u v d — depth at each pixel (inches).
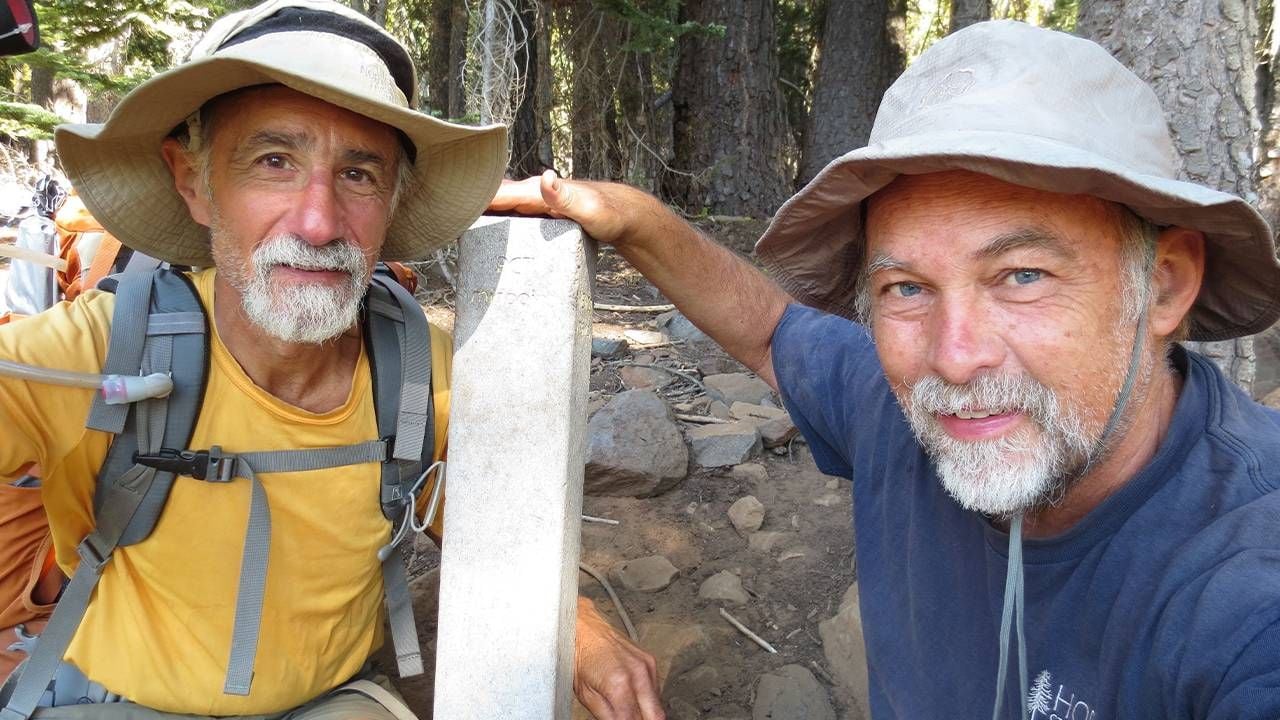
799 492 117.4
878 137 46.4
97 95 212.8
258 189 57.1
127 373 59.3
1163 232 43.3
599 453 115.9
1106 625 42.7
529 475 61.9
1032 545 45.6
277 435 63.2
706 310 71.4
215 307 63.1
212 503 62.4
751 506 112.0
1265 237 39.7
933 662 53.6
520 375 61.4
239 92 56.6
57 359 58.6
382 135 59.1
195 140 59.6
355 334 67.9
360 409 66.1
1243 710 34.0
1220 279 45.7
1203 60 98.0
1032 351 41.8
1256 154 99.6
